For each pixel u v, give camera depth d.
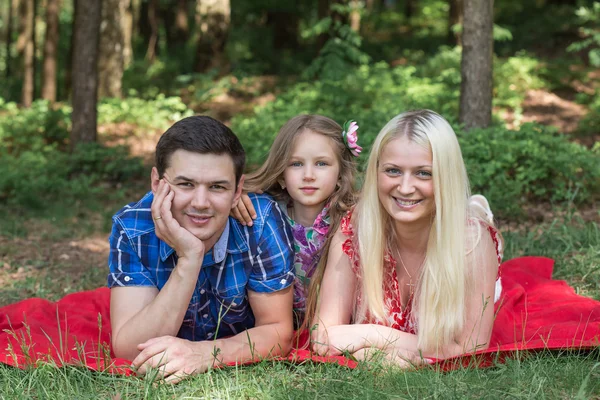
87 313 4.46
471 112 8.66
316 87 12.50
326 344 3.51
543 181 7.88
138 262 3.45
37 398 3.16
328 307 3.66
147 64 20.61
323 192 3.77
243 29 22.89
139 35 29.48
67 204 9.27
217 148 3.18
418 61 17.70
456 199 3.34
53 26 16.19
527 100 13.41
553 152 7.81
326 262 3.78
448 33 18.02
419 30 24.11
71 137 11.05
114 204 9.48
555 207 7.32
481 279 3.43
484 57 8.59
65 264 6.53
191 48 23.30
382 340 3.46
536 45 18.20
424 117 3.36
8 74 22.17
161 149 3.24
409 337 3.51
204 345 3.33
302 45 23.53
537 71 14.50
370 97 12.05
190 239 3.26
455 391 3.02
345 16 15.98
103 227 8.09
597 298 4.70
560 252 5.69
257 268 3.49
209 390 3.14
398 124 3.37
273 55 20.92
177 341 3.27
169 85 17.59
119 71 15.97
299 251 3.86
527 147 7.75
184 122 3.24
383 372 3.29
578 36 18.02
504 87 13.16
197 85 16.14
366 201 3.58
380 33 23.91
